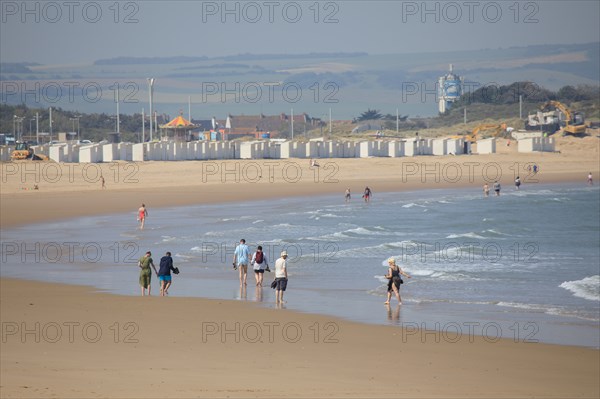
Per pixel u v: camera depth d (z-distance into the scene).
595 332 79.06
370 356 64.75
